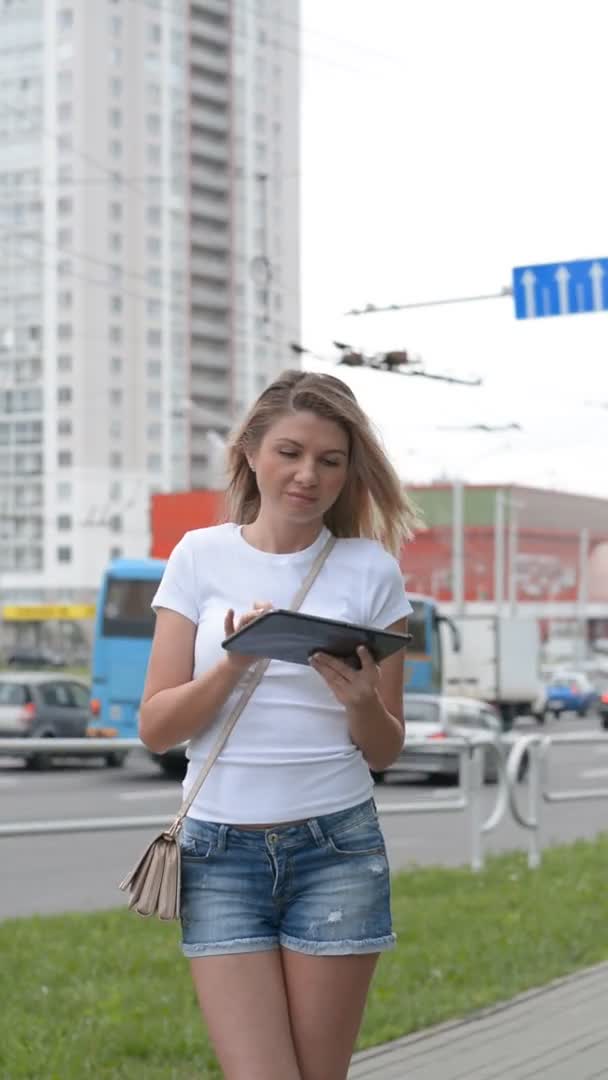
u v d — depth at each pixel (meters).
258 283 38.66
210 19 142.50
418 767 28.53
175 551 4.29
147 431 140.00
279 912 4.13
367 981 4.16
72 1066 7.04
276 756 4.06
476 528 107.50
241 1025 4.02
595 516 119.25
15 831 10.90
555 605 113.88
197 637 4.18
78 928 11.48
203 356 144.38
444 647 44.09
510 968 9.89
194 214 142.75
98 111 135.12
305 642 3.92
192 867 4.11
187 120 141.50
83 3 133.88
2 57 137.12
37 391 137.25
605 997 8.98
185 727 4.06
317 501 4.22
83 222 135.00
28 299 137.25
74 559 136.38
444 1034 7.98
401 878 14.66
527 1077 6.98
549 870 15.30
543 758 15.85
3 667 113.06
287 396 4.23
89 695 37.91
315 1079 4.11
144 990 8.95
